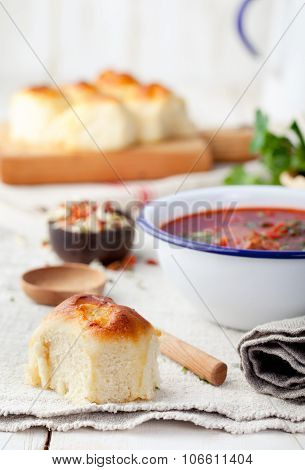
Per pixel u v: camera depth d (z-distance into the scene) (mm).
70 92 2646
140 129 2617
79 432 1115
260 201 1596
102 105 2516
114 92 2770
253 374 1215
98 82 2842
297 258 1275
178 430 1129
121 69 4004
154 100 2643
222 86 4039
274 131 2434
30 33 3887
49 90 2639
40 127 2580
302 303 1328
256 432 1122
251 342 1192
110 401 1168
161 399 1174
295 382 1172
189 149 2551
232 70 4016
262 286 1312
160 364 1296
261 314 1352
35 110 2588
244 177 2117
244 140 2689
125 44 3971
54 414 1127
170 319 1468
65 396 1183
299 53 2287
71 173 2475
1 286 1627
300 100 2322
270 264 1289
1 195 2332
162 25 3955
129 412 1149
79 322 1186
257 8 3879
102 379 1162
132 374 1168
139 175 2537
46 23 3883
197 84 4043
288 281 1302
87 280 1616
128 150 2521
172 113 2668
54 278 1616
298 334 1186
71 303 1235
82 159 2477
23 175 2439
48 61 3943
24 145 2576
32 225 2066
